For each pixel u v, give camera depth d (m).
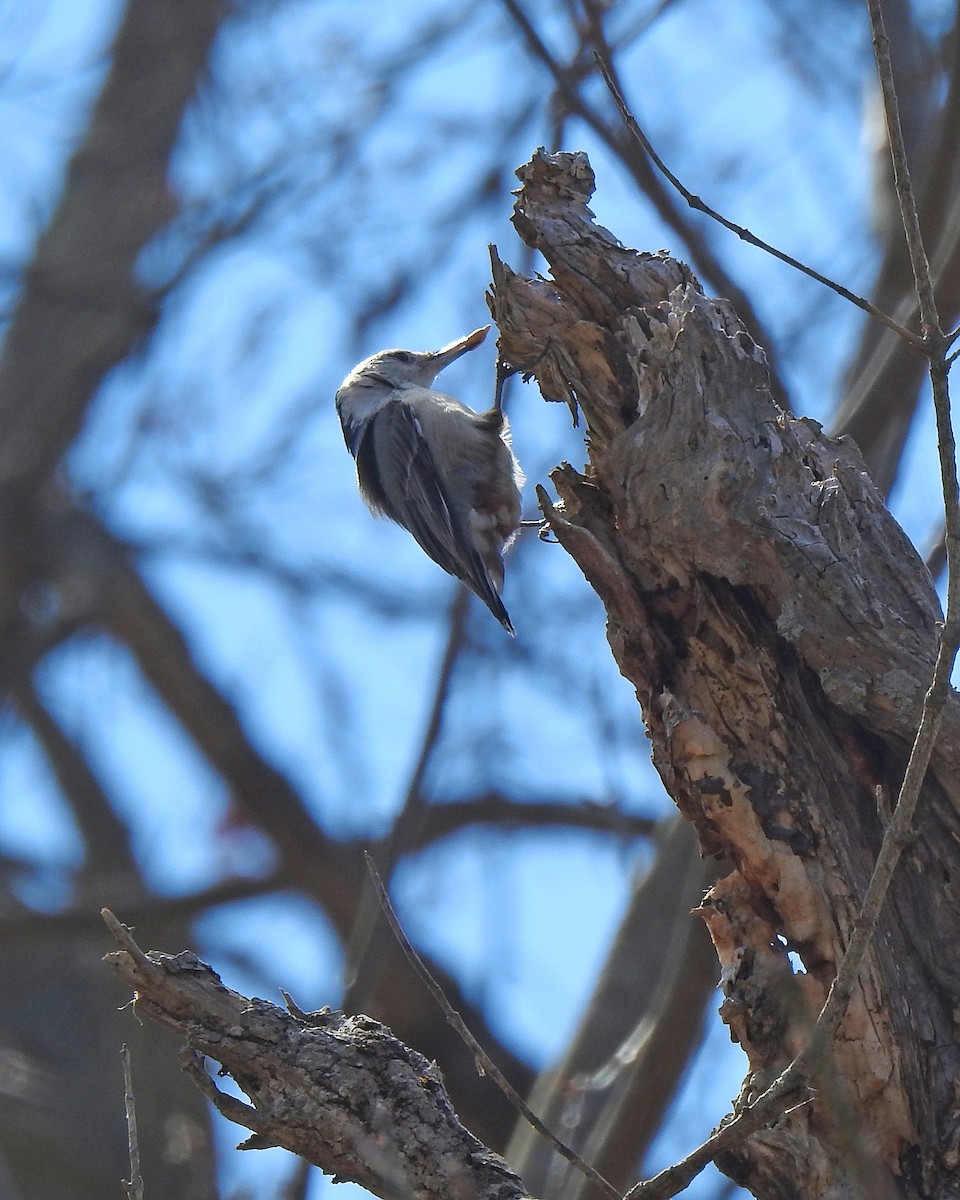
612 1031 11.88
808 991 6.61
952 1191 6.31
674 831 12.59
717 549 6.83
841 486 7.01
